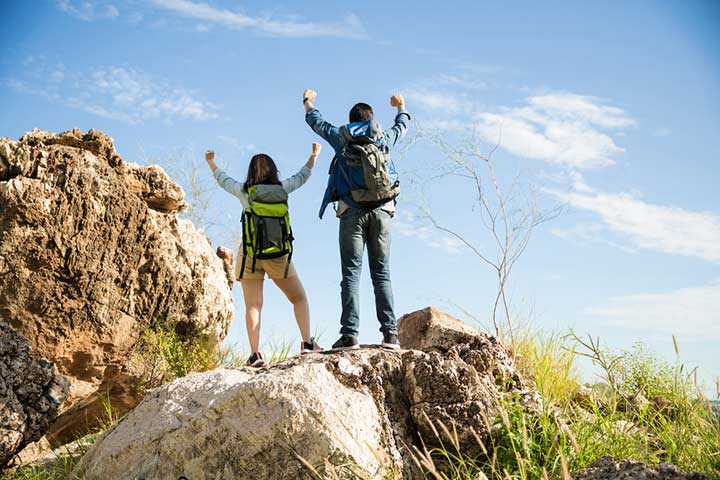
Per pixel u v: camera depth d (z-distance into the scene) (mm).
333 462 4629
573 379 7145
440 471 5230
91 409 7539
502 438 5297
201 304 7992
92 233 7172
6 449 6090
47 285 6918
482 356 5852
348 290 5863
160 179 7961
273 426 4738
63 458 6359
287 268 6289
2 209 6797
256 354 6164
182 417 5184
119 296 7336
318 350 6035
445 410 5367
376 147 5773
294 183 6543
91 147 7641
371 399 5188
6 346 6348
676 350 5086
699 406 5926
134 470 5121
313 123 6047
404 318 6988
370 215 5914
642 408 5922
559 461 5066
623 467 4402
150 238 7621
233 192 6441
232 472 4820
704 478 4121
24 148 7066
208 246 8578
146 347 7539
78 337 7062
